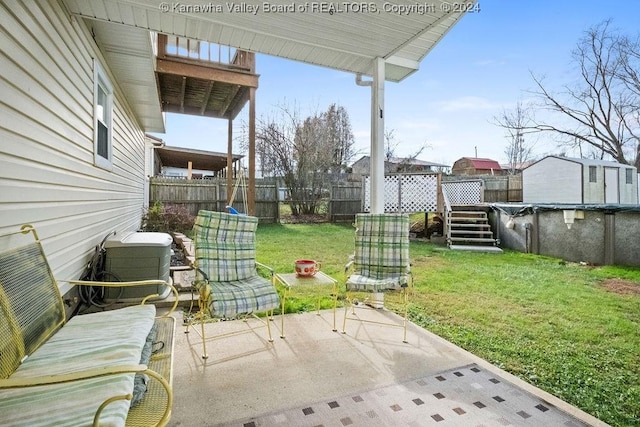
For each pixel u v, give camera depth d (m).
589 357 2.74
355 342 2.93
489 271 5.72
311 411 1.99
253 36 3.38
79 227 3.23
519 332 3.21
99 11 2.94
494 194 15.52
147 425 1.37
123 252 3.68
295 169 15.16
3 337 1.42
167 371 1.68
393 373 2.42
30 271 1.76
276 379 2.33
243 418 1.92
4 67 1.88
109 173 4.66
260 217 12.84
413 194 9.65
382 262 3.54
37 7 2.30
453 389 2.22
